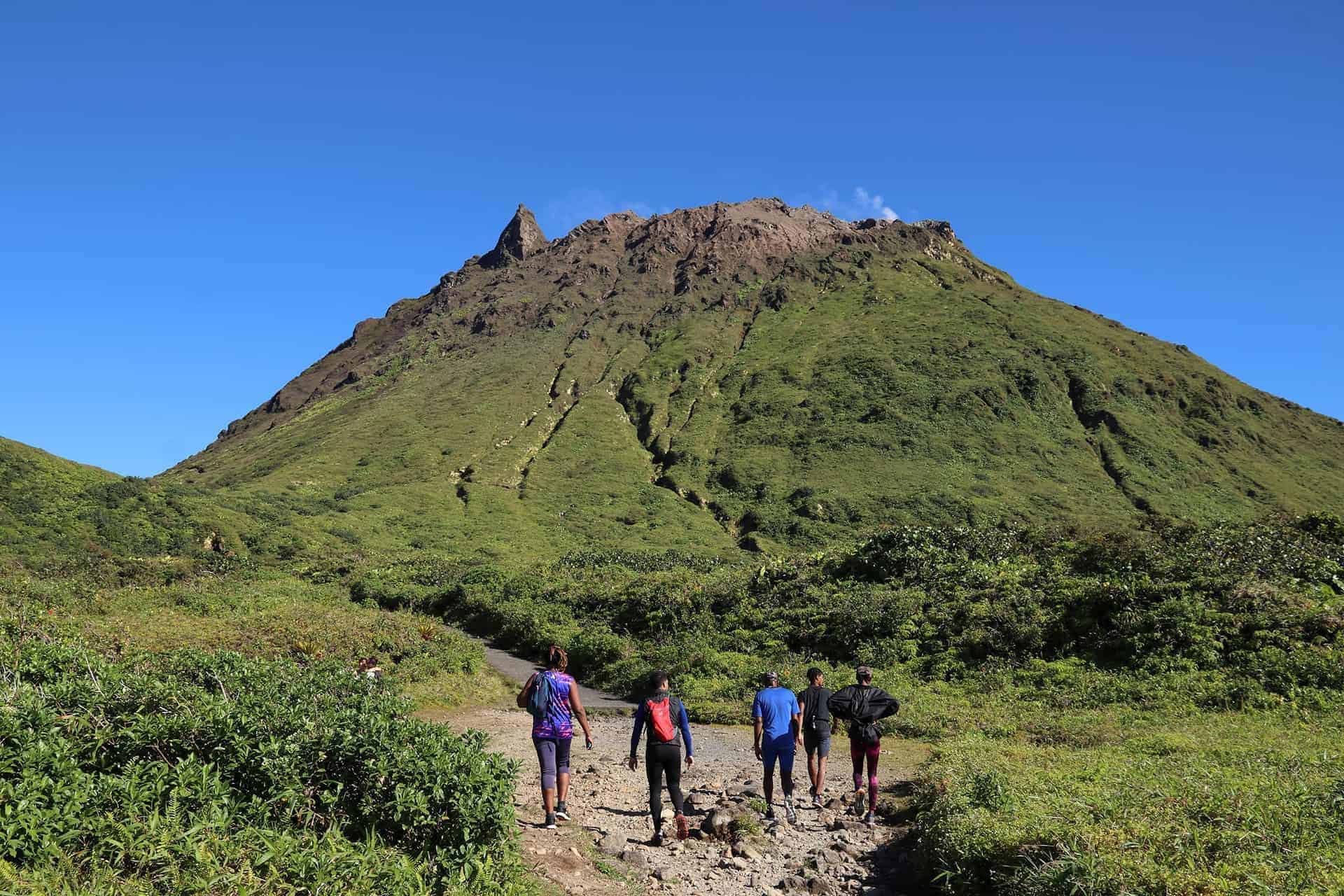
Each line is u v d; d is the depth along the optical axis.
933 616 18.50
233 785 6.24
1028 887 5.69
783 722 8.89
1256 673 13.64
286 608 25.56
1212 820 6.10
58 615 19.39
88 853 4.87
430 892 5.57
